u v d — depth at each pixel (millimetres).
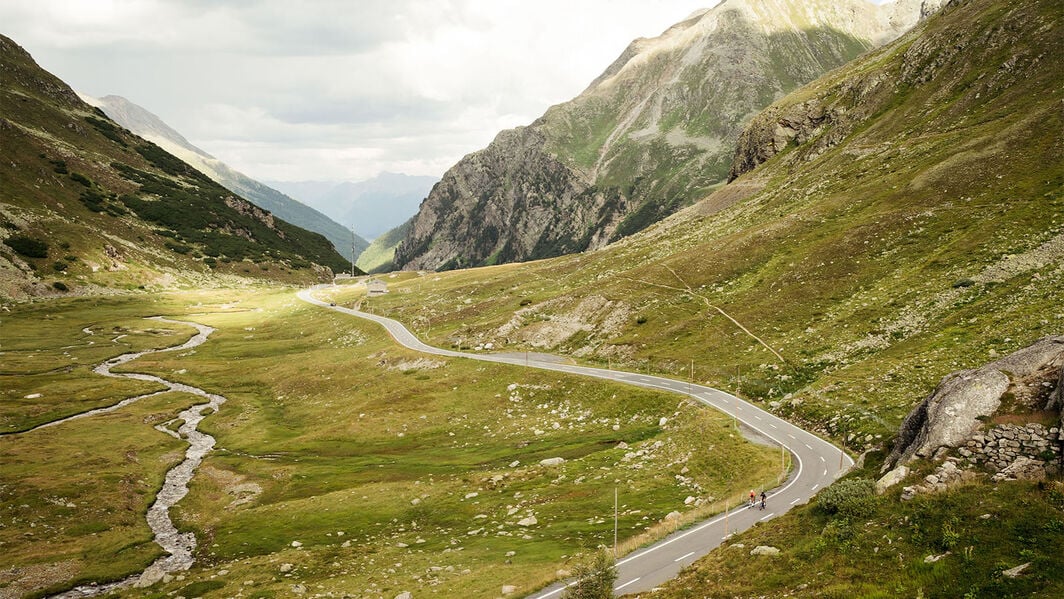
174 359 165750
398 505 69500
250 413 120625
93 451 94312
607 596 36125
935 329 83250
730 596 31781
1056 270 82125
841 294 108750
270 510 71250
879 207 131875
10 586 54094
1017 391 34188
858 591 27781
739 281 132375
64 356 164625
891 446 42438
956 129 148625
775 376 90562
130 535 65688
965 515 29469
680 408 85438
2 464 85500
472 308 179500
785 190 183125
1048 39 149875
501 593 41531
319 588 47656
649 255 181250
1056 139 118250
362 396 122438
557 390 105875
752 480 58062
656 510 56219
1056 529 26266
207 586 50500
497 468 78812
